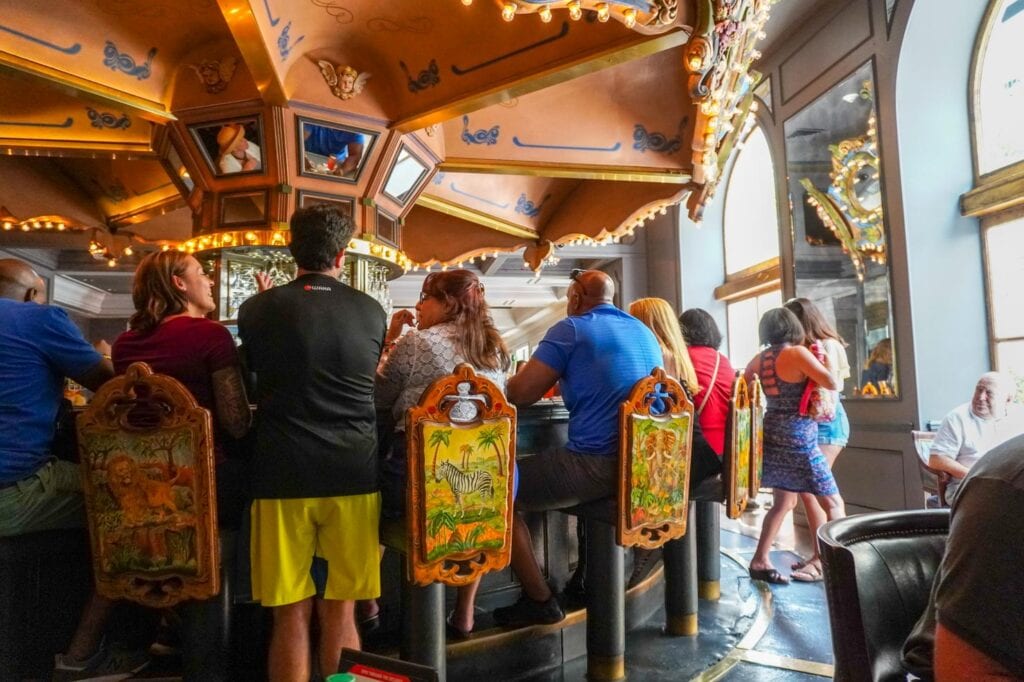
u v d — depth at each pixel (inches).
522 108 159.3
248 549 83.8
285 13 109.9
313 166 135.9
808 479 130.8
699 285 363.9
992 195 185.5
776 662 94.8
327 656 68.1
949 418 139.9
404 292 474.0
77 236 284.7
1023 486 29.8
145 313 71.7
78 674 75.5
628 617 110.7
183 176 145.6
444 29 121.3
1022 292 184.9
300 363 66.6
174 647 83.4
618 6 89.9
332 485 66.2
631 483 85.5
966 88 199.5
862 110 212.2
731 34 107.8
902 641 45.1
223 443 72.6
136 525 64.9
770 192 321.1
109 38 116.3
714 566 125.3
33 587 75.5
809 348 140.8
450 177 197.3
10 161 185.0
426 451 70.0
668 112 158.4
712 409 108.3
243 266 146.6
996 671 29.0
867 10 209.9
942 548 49.2
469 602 90.4
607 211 204.1
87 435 64.5
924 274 194.9
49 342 71.2
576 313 101.7
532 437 106.0
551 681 89.8
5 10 102.7
